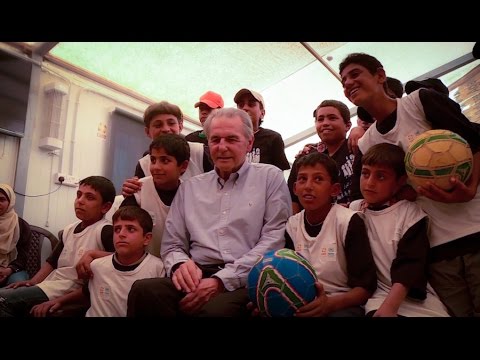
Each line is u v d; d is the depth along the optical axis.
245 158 1.78
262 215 1.67
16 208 3.09
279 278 1.23
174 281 1.46
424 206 1.50
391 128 1.62
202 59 3.69
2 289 1.97
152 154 1.92
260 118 2.88
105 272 1.76
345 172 2.37
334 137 2.48
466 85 3.83
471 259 1.37
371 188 1.53
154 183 1.98
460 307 1.36
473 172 1.41
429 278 1.45
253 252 1.53
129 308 1.44
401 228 1.44
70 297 1.89
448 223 1.43
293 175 2.38
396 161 1.51
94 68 3.67
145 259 1.77
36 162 3.28
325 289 1.45
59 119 3.41
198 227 1.67
